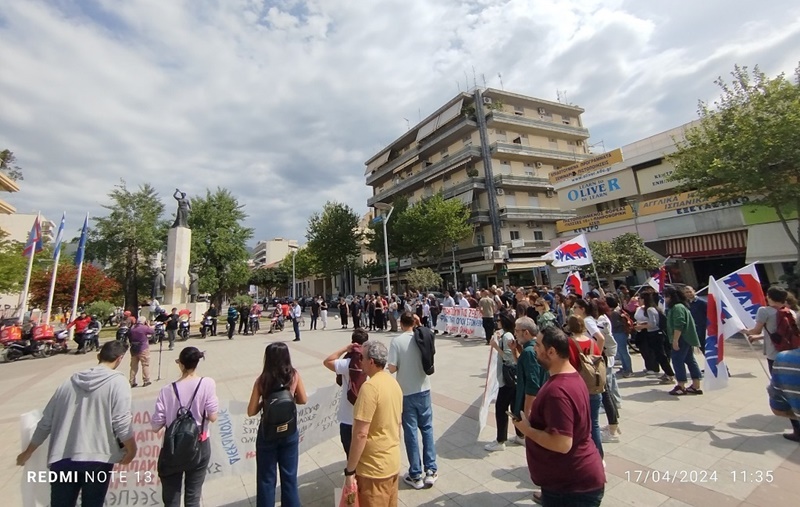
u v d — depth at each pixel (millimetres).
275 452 3236
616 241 19484
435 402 6695
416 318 4375
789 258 14883
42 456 3338
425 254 36156
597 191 23797
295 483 3281
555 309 11414
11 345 15031
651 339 7367
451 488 3895
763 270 16828
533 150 36062
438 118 39438
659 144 21547
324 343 15398
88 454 2803
